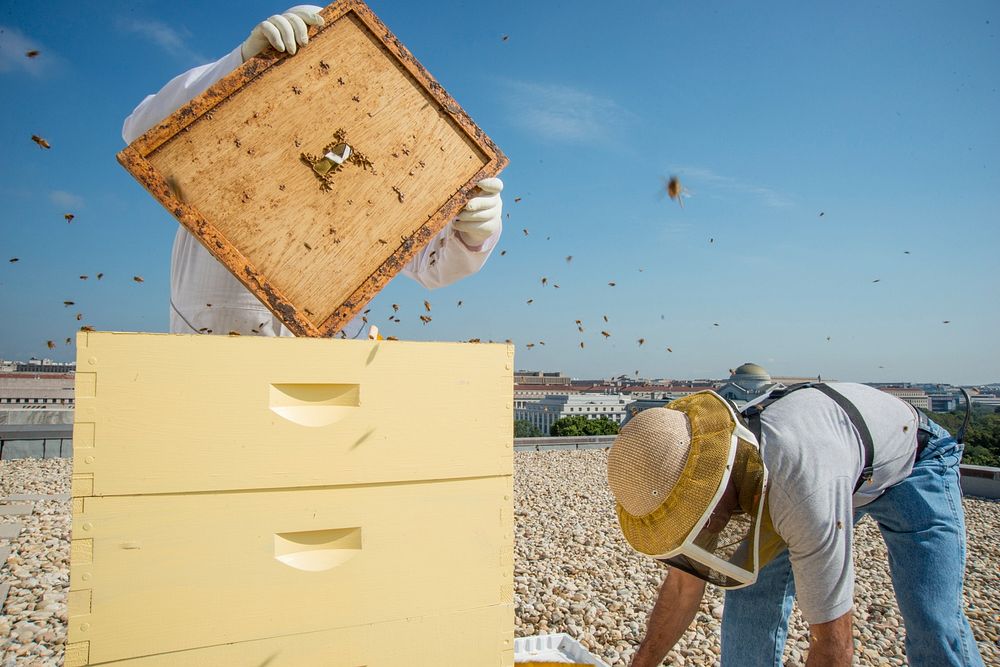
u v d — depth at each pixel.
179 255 2.40
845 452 1.71
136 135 2.21
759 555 1.76
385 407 1.44
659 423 1.67
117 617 1.26
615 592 4.78
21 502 7.13
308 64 1.67
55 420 12.21
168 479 1.29
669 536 1.63
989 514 7.88
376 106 1.73
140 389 1.27
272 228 1.59
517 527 6.84
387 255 1.68
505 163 1.87
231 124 1.59
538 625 4.12
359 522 1.42
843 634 1.60
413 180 1.74
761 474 1.60
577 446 14.96
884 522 2.02
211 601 1.32
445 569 1.50
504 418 1.55
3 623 3.87
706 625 4.13
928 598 1.89
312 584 1.39
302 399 1.40
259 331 2.38
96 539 1.25
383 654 1.44
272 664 1.36
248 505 1.34
